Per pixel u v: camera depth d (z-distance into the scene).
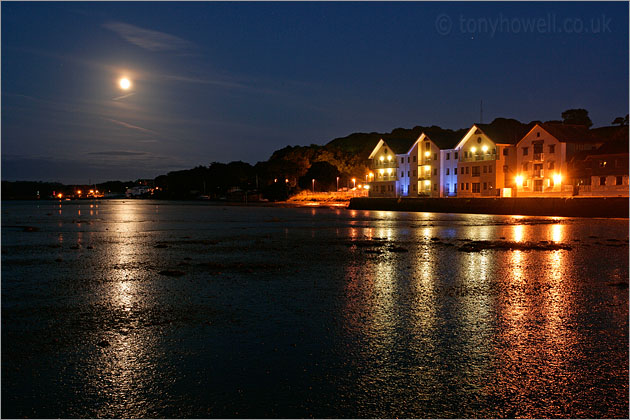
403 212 89.06
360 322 12.31
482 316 12.93
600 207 63.56
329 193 137.50
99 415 7.34
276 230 45.12
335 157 164.75
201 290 16.36
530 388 8.29
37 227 49.44
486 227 48.38
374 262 23.39
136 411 7.45
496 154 85.50
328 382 8.48
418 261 23.77
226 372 8.91
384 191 113.56
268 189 158.38
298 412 7.41
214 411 7.44
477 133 89.62
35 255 26.09
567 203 67.38
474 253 27.00
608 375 8.82
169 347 10.29
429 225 51.69
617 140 74.62
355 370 9.03
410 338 10.96
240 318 12.66
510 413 7.44
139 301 14.65
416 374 8.86
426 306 14.07
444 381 8.56
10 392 8.09
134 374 8.81
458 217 68.56
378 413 7.41
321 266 22.03
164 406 7.60
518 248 29.36
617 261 23.70
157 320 12.46
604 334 11.26
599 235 38.81
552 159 79.62
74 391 8.12
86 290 16.38
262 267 21.59
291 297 15.27
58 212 91.25
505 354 9.90
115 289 16.53
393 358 9.66
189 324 12.08
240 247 30.27
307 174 148.50
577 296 15.48
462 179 92.56
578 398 7.92
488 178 87.06
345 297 15.29
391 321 12.41
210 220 62.72
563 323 12.21
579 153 78.69
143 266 21.97
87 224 54.53
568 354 9.89
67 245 31.44
